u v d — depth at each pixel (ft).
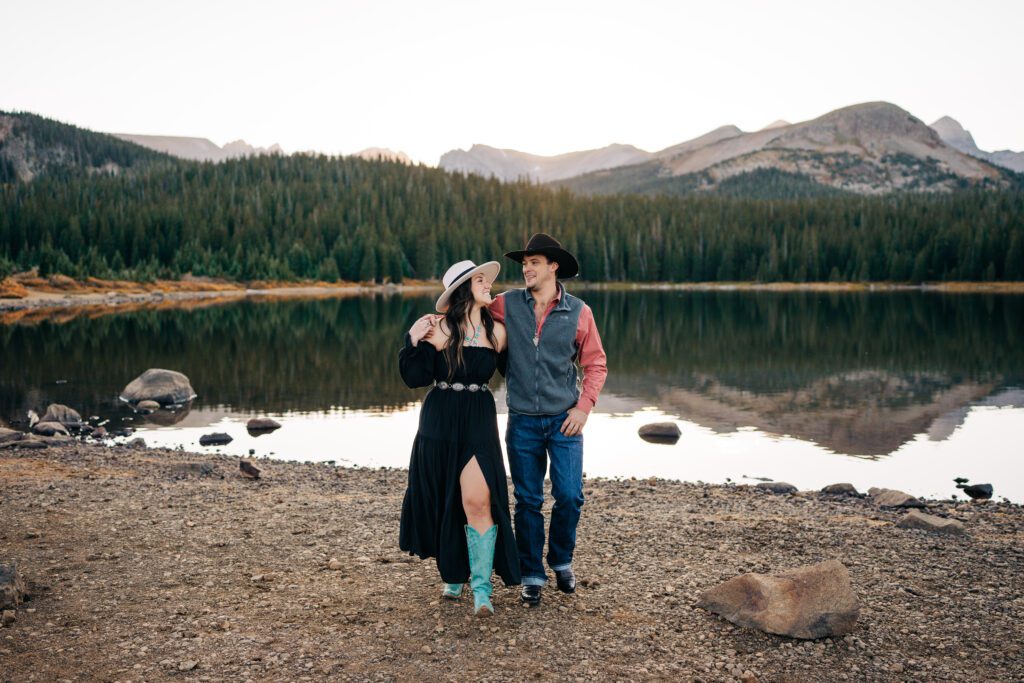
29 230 315.58
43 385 59.62
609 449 38.83
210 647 11.59
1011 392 59.26
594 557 16.33
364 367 72.59
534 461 13.46
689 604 13.55
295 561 15.71
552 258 13.09
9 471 25.82
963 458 36.99
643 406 53.26
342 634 12.13
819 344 99.76
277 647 11.62
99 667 10.90
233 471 28.04
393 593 13.96
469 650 11.60
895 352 89.56
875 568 15.69
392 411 49.65
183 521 18.49
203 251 323.37
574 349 13.39
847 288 343.67
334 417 47.47
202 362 75.56
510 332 13.19
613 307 197.67
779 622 12.29
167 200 399.03
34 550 16.01
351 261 349.41
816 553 16.74
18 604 13.03
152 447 36.76
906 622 12.84
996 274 332.80
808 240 363.76
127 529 17.67
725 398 56.90
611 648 11.76
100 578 14.46
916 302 221.87
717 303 221.25
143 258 320.50
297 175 497.87
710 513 21.83
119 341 97.50
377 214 405.39
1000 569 15.70
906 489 30.89
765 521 19.85
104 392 56.54
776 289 349.61
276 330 119.34
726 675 10.94
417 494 13.17
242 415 48.03
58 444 34.01
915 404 54.03
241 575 14.82
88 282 265.54
